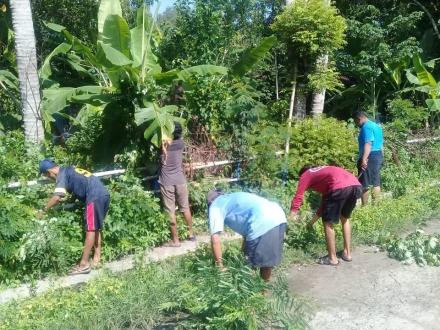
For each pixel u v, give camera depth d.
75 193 6.83
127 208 7.48
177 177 7.84
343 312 5.83
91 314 5.46
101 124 9.12
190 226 8.10
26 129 9.65
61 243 6.71
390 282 6.62
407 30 15.14
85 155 9.02
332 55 13.12
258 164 9.60
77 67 13.17
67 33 10.84
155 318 5.55
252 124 9.82
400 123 12.70
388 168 11.46
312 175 7.21
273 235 5.59
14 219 6.62
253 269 5.62
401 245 7.40
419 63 13.93
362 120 9.77
